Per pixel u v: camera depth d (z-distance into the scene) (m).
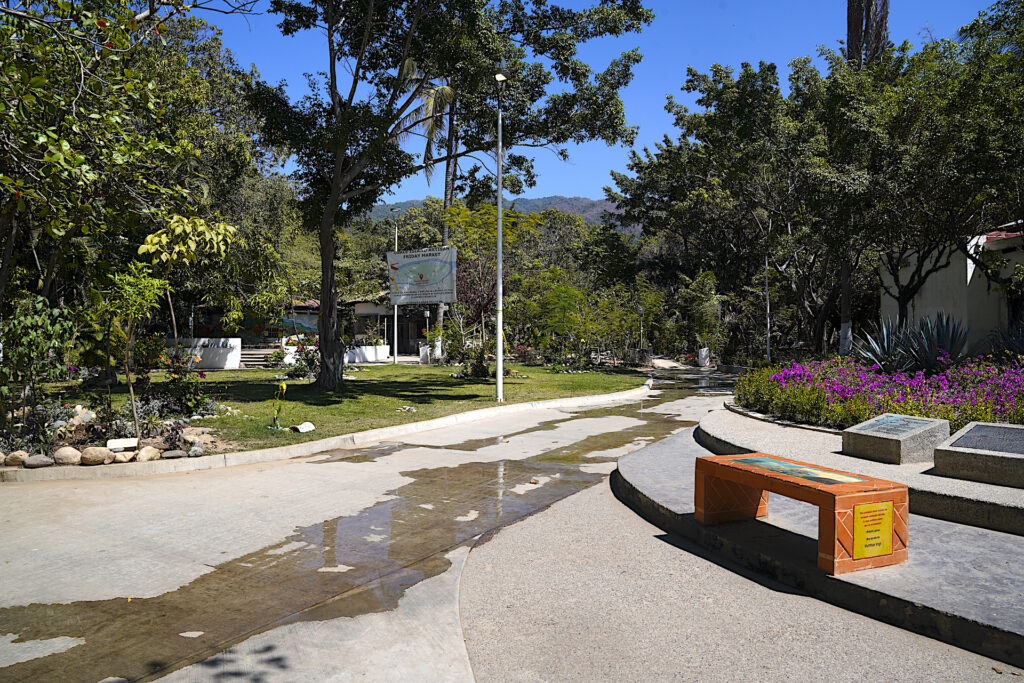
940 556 4.84
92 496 7.38
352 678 3.48
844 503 4.50
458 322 25.22
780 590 4.69
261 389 18.20
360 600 4.54
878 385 10.77
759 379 13.31
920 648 3.76
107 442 9.07
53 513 6.66
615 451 10.30
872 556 4.61
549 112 17.42
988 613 3.78
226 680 3.46
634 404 17.48
